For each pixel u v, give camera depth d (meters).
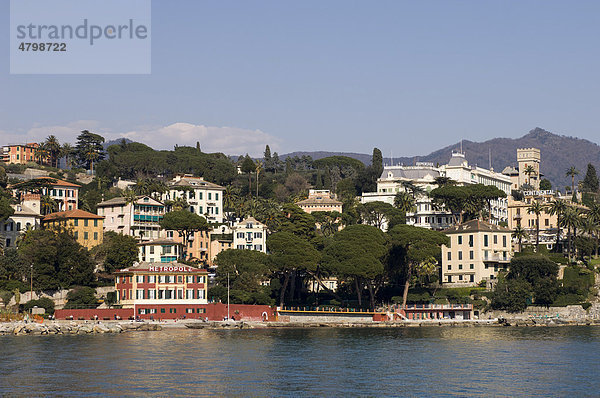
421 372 132.25
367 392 116.25
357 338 182.00
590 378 127.12
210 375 128.12
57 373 128.88
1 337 180.88
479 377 127.94
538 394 115.56
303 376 128.00
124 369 132.75
